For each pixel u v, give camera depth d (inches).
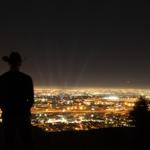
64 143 406.3
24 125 261.3
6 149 263.0
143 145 374.0
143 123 397.1
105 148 378.6
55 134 469.7
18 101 259.4
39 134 465.7
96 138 428.8
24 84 263.4
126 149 369.7
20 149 331.6
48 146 389.7
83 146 391.2
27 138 263.9
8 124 259.3
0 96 260.8
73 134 469.1
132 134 406.6
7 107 258.7
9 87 260.2
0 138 382.6
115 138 408.8
